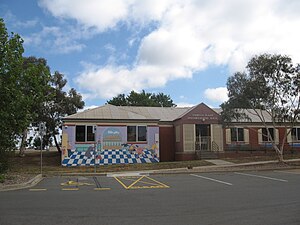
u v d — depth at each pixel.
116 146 27.66
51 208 8.74
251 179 15.84
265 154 31.44
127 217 7.67
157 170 21.50
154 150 28.48
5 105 14.42
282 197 10.45
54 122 36.94
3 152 14.92
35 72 15.32
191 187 13.19
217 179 16.02
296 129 34.53
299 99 22.66
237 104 23.64
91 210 8.48
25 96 15.04
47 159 33.41
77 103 38.41
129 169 22.61
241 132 32.56
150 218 7.56
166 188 12.94
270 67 22.11
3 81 14.37
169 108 35.69
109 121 27.86
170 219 7.45
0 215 7.88
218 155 29.22
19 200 10.04
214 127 30.00
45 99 16.64
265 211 8.27
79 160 26.66
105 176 18.64
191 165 23.86
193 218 7.54
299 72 22.19
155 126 28.89
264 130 33.19
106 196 10.88
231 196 10.75
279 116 23.06
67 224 6.99
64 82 38.03
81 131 27.27
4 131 14.62
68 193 11.62
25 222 7.16
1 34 14.62
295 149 33.84
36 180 15.71
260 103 23.22
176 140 31.27
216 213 8.07
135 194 11.33
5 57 14.48
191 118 29.72
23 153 36.38
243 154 30.69
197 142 30.05
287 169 21.25
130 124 28.31
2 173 15.00
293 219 7.37
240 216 7.72
